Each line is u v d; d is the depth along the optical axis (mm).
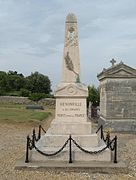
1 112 35844
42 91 90188
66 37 12266
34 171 9648
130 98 22094
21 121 25594
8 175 9141
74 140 10719
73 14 12367
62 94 11656
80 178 8930
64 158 10414
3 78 84562
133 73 22031
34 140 11570
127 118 22000
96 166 9742
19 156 11953
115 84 22203
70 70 12117
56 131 11461
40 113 36875
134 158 12047
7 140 16469
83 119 11625
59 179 8781
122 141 17031
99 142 12000
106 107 22172
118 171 9688
